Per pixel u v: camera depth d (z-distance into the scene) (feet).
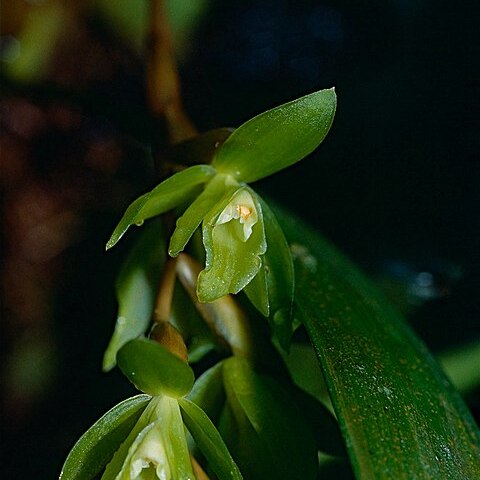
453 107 1.03
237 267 0.72
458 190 1.00
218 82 1.07
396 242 0.97
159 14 0.82
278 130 0.72
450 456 0.70
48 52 1.02
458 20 1.05
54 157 1.02
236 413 0.74
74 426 0.95
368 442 0.69
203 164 0.74
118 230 0.70
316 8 1.08
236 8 1.08
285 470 0.73
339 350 0.72
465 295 0.94
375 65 1.07
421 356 0.74
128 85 1.05
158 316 0.74
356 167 1.01
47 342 0.97
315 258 0.78
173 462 0.70
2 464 0.95
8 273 1.01
